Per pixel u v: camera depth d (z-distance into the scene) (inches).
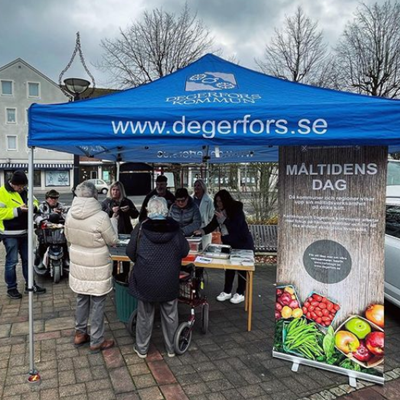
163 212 123.0
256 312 174.6
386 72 621.3
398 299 155.3
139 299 121.7
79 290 129.0
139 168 354.6
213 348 136.6
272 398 106.3
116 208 204.1
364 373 115.3
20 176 179.5
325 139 97.5
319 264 121.0
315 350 122.8
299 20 645.3
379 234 112.2
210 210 237.6
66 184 1518.2
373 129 94.8
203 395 107.1
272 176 342.0
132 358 127.3
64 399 103.8
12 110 1428.4
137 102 113.5
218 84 128.7
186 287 142.3
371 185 112.3
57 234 209.9
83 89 240.5
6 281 183.3
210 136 101.7
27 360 124.3
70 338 141.4
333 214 118.1
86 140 104.3
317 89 122.4
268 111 100.1
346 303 117.6
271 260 285.9
